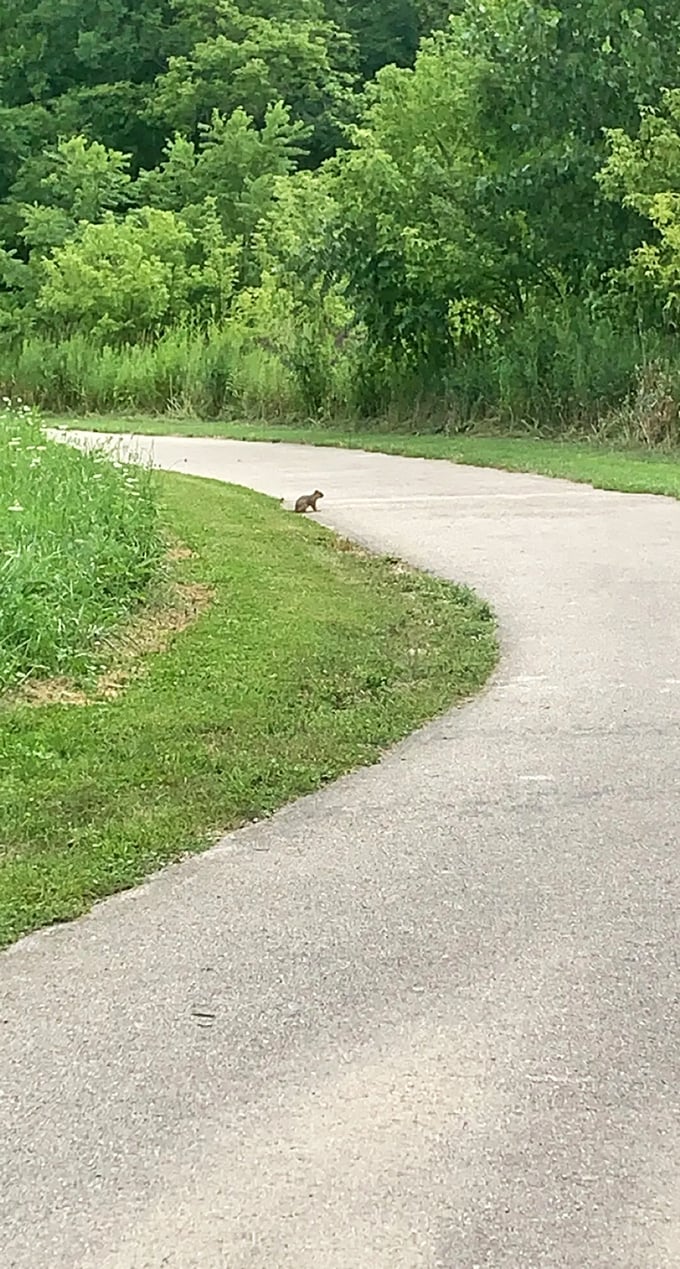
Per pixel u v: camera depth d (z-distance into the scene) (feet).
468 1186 9.50
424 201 81.56
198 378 103.71
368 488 50.49
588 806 17.25
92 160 147.74
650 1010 12.05
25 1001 12.41
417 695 22.45
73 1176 9.73
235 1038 11.67
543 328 76.48
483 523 40.73
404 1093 10.73
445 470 57.47
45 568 25.82
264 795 17.71
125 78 176.65
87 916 14.25
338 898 14.55
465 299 82.84
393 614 28.25
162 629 26.61
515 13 77.41
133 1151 10.03
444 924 13.85
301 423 91.40
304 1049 11.46
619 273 73.26
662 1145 9.98
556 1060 11.20
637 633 26.40
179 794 17.71
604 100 74.64
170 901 14.58
